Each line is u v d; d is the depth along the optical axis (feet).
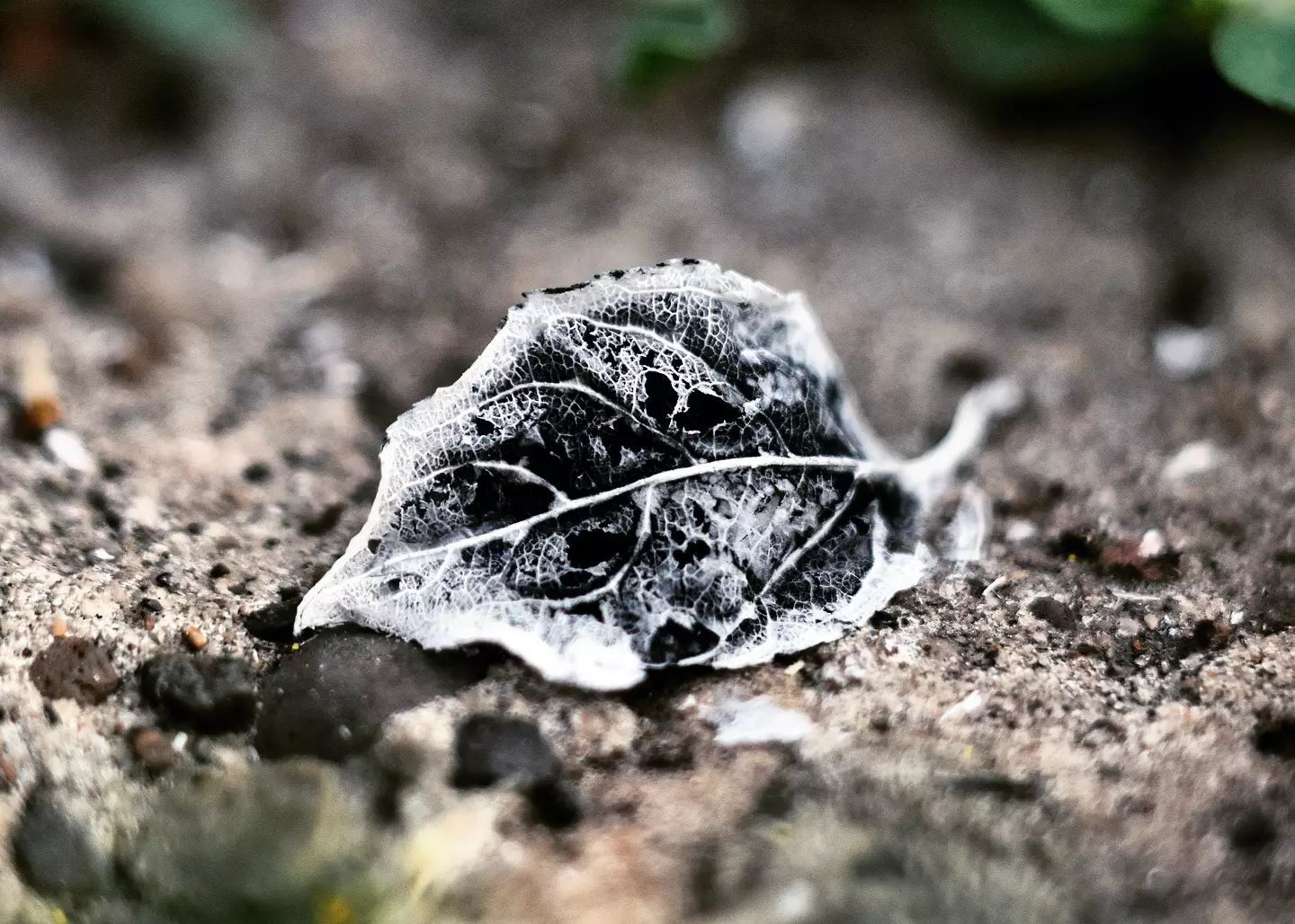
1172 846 0.64
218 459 0.75
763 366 0.68
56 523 0.71
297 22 1.02
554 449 0.66
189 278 0.86
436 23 1.04
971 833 0.64
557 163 0.92
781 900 0.63
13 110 0.92
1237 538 0.72
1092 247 0.87
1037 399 0.79
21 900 0.63
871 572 0.69
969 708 0.67
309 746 0.66
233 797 0.65
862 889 0.63
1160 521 0.73
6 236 0.87
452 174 0.92
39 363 0.79
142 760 0.65
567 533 0.66
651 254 0.87
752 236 0.88
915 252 0.87
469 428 0.66
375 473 0.75
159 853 0.64
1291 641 0.68
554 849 0.64
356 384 0.80
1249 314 0.82
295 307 0.85
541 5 1.06
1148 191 0.90
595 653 0.66
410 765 0.65
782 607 0.67
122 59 0.95
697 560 0.66
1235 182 0.89
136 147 0.92
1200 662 0.68
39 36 0.94
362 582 0.66
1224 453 0.76
